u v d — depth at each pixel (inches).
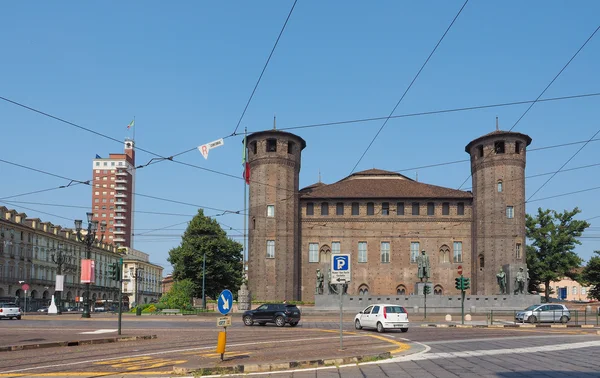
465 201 3157.0
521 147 2982.3
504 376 576.1
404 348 877.2
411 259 3122.5
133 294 5689.0
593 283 3454.7
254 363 647.1
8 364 687.7
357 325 1392.7
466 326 1587.1
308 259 3122.5
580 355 772.6
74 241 4616.1
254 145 3063.5
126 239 6156.5
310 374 604.1
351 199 3164.4
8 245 3671.3
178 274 3208.7
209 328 1413.6
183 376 589.3
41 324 1611.7
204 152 1237.1
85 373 605.3
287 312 1517.0
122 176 6220.5
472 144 3088.1
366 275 3110.2
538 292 3457.2
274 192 2972.4
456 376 577.9
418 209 3169.3
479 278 2979.8
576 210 3287.4
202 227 3198.8
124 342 991.6
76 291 4630.9
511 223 2910.9
